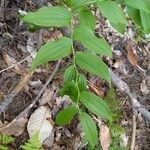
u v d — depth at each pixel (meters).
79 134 0.90
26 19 0.45
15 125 0.82
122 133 0.95
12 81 0.86
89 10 0.52
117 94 1.02
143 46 1.22
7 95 0.81
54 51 0.45
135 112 0.96
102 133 0.91
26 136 0.83
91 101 0.46
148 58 1.21
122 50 1.16
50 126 0.86
